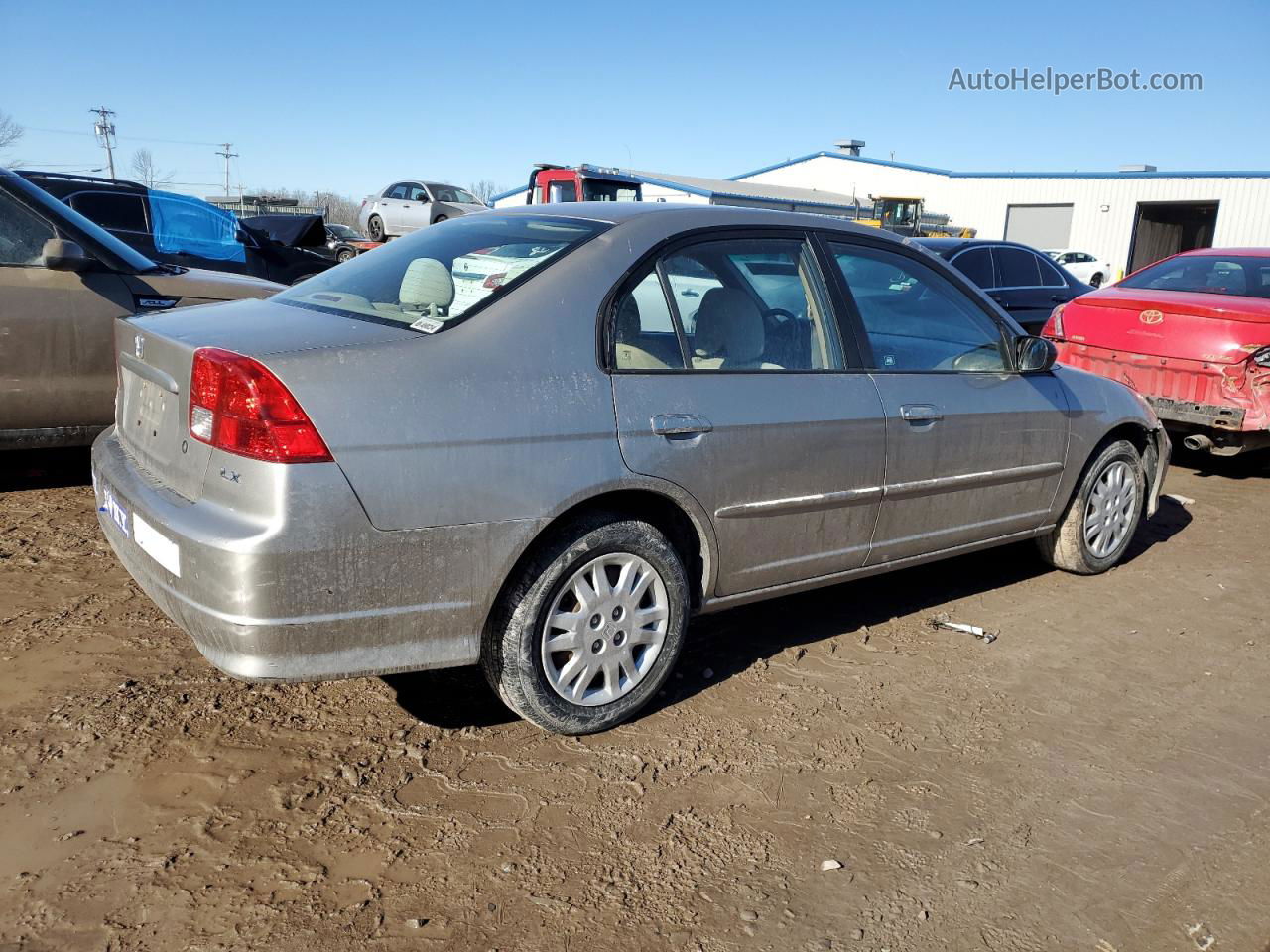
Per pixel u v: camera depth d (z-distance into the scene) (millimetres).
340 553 2482
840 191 48531
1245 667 3932
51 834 2461
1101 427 4586
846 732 3242
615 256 3053
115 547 3020
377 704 3229
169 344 2734
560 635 2934
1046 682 3701
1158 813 2879
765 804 2812
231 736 2969
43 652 3387
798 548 3475
